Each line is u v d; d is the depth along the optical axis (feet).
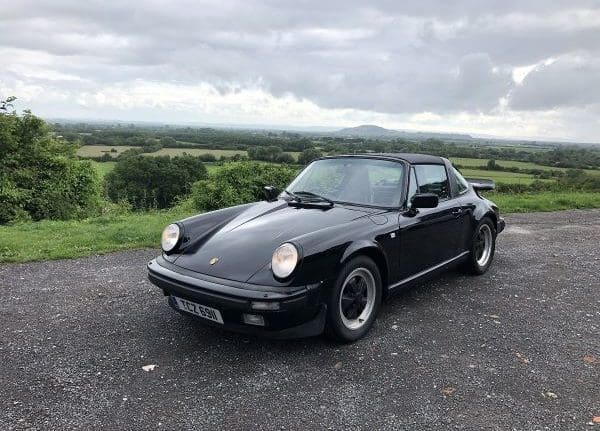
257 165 47.19
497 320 14.11
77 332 12.69
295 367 10.89
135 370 10.65
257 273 10.98
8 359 11.08
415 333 12.98
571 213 38.91
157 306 14.74
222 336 12.53
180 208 45.57
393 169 15.02
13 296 15.55
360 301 12.42
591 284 18.12
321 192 15.10
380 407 9.33
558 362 11.46
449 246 16.28
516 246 24.62
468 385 10.25
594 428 8.79
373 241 12.39
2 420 8.68
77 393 9.66
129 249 22.62
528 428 8.74
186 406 9.25
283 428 8.61
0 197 39.65
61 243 23.26
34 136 45.88
